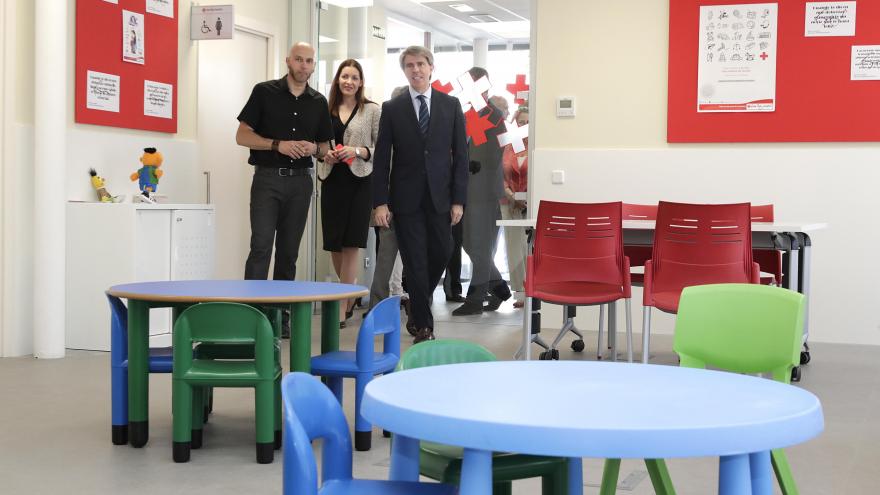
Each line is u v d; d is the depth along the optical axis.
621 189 7.78
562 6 7.88
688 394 1.62
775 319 2.56
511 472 2.06
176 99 7.23
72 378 5.30
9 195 5.93
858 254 7.32
